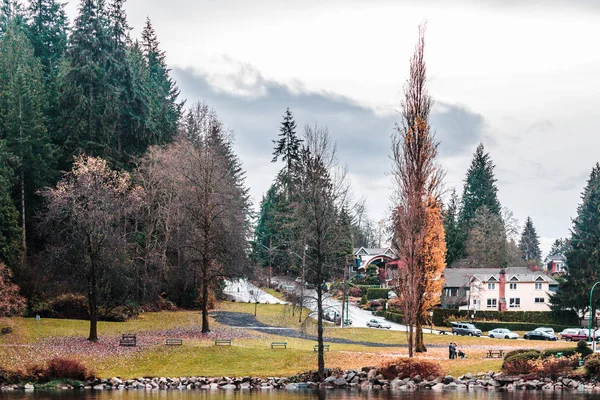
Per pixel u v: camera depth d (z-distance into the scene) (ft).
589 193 362.94
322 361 181.27
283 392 164.04
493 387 168.35
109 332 238.48
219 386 174.40
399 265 211.20
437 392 162.81
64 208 240.53
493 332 307.58
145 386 173.88
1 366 179.42
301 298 198.59
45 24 390.63
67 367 177.58
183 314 301.84
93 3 303.07
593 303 343.67
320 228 182.39
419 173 189.98
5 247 256.32
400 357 189.78
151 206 298.35
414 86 192.13
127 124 316.19
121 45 321.52
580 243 353.31
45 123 311.06
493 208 538.06
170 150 293.43
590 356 176.65
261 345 226.17
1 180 262.67
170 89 449.48
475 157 551.59
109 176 274.16
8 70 327.67
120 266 246.06
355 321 355.77
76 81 295.07
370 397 152.66
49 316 261.85
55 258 231.30
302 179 189.47
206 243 247.09
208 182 248.52
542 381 170.81
